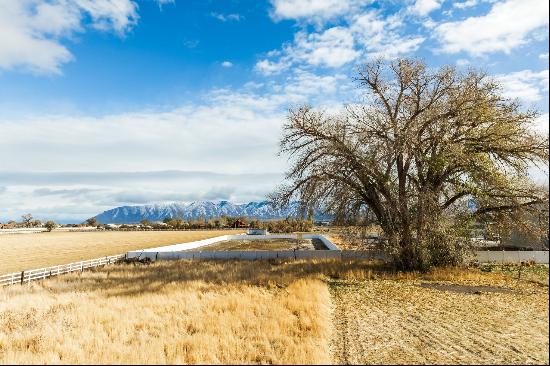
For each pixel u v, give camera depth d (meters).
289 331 12.25
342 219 25.78
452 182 25.30
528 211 24.44
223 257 34.12
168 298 17.27
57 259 39.56
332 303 16.53
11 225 138.88
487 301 16.06
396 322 13.30
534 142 23.39
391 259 26.36
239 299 16.42
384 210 24.98
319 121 26.06
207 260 33.06
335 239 57.44
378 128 24.75
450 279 21.92
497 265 26.98
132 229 122.38
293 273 24.19
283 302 15.98
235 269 26.31
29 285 22.36
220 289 19.48
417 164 24.69
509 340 10.88
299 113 26.14
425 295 17.70
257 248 47.16
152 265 30.50
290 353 10.20
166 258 34.84
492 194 24.89
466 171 24.83
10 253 46.66
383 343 11.09
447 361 9.53
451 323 12.91
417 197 23.95
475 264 26.59
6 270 31.03
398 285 20.52
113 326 12.91
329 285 20.83
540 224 24.72
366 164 24.00
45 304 16.70
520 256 28.25
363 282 21.69
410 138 22.81
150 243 62.78
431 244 24.73
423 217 23.69
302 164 25.95
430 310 14.84
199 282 21.16
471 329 12.11
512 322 12.76
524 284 19.88
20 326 13.38
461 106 23.55
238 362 9.74
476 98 23.09
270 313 14.17
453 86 24.36
